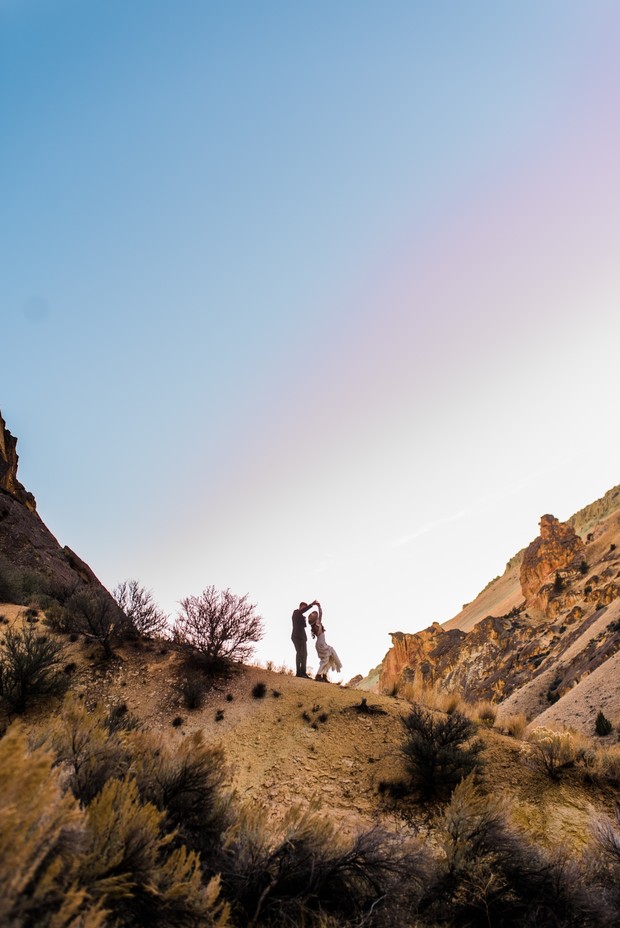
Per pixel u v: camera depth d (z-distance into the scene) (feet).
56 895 9.83
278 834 19.17
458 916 19.54
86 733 19.80
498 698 325.01
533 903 20.24
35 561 81.15
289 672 53.72
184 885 12.49
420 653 477.77
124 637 50.72
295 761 36.50
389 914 17.20
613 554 425.28
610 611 288.92
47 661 38.91
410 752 34.78
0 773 10.27
